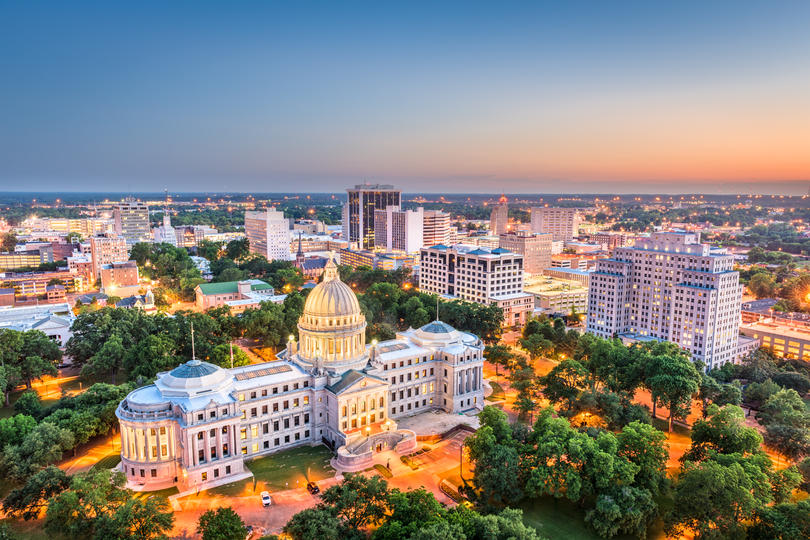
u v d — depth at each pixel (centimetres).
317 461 14475
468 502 11350
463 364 17838
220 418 13375
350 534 10512
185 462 12912
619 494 11931
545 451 12550
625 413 16125
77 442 14138
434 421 17112
